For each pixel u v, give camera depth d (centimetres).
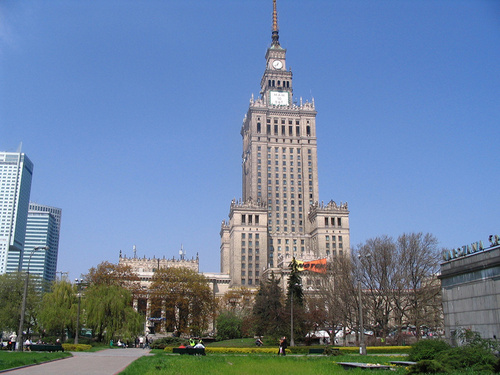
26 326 11638
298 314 10588
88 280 13512
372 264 9956
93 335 10881
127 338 9919
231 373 3906
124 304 10475
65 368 4097
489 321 5275
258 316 11319
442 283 6288
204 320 14175
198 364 4609
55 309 10044
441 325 9681
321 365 4734
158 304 14162
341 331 13138
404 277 9588
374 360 5409
